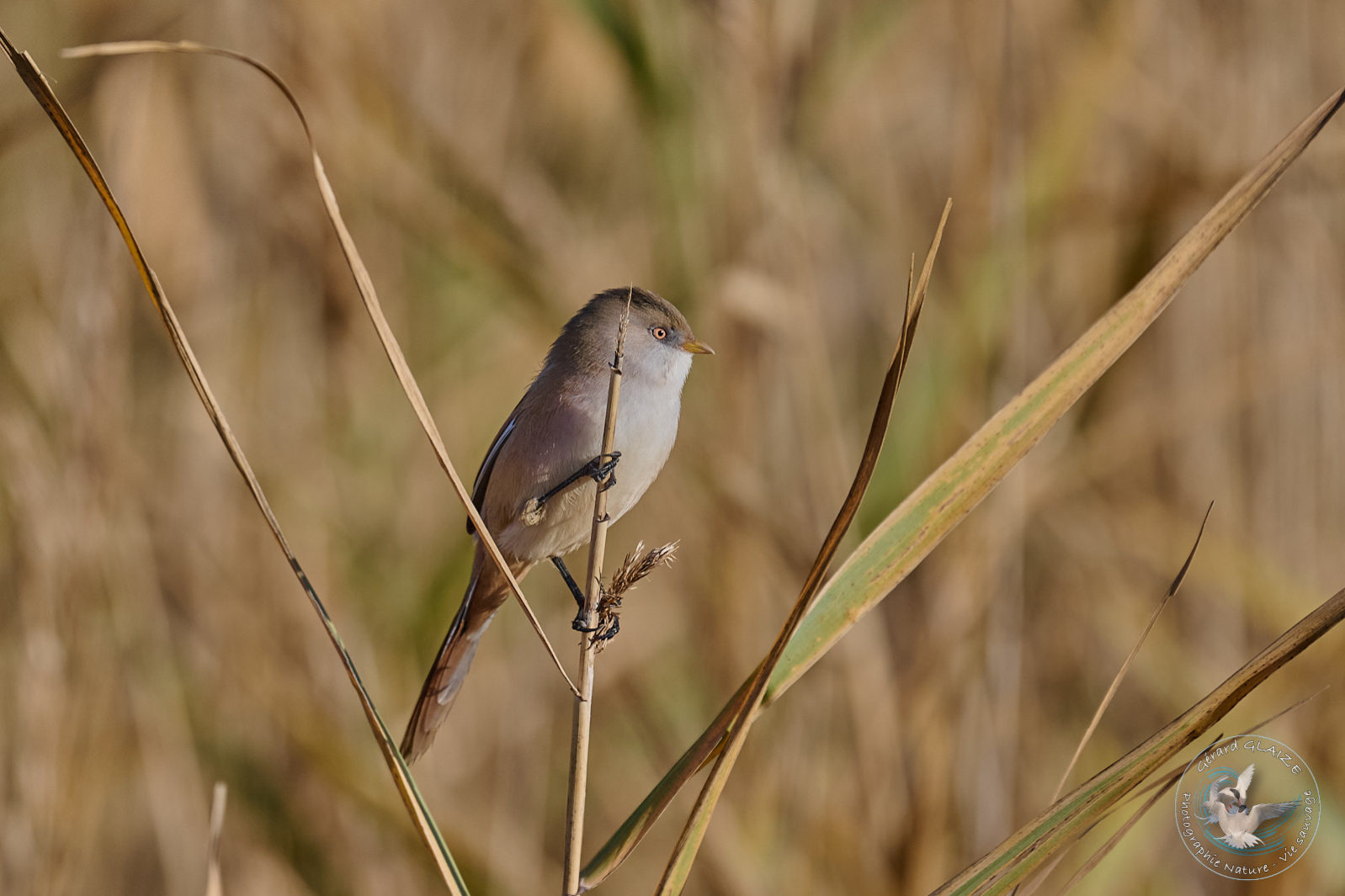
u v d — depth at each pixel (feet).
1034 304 35.76
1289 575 36.81
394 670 35.88
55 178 37.24
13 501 30.66
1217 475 37.91
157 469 37.55
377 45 39.96
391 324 40.09
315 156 13.67
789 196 33.86
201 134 39.14
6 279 35.65
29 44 38.99
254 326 39.63
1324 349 36.55
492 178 37.04
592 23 33.42
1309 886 29.71
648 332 25.54
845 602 15.92
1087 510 37.42
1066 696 37.58
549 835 37.40
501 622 38.37
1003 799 31.55
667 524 40.45
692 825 14.89
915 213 40.65
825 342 37.47
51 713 29.86
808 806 32.73
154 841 34.37
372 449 39.06
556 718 38.01
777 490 34.96
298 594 36.09
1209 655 36.88
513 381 42.19
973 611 31.81
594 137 45.93
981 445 15.96
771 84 33.65
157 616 33.45
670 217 34.83
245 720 34.22
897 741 31.27
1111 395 37.52
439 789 32.58
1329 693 32.17
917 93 42.57
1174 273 15.62
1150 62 38.22
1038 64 36.01
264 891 32.71
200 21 37.55
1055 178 33.60
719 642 34.71
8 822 29.14
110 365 32.68
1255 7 37.65
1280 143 15.37
